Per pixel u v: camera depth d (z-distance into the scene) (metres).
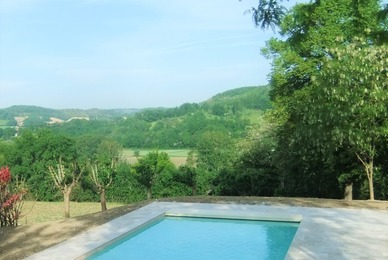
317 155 22.94
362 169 21.33
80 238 11.23
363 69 17.45
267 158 31.03
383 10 7.14
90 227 12.55
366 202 15.98
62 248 10.27
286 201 16.30
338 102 18.05
